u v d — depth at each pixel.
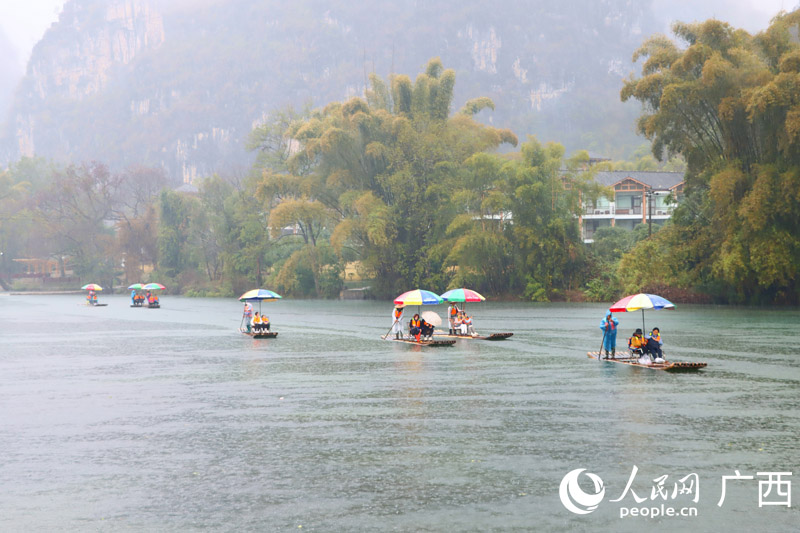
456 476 12.72
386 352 32.69
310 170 100.31
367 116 81.88
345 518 10.72
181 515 10.91
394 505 11.27
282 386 22.91
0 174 163.88
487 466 13.30
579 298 76.38
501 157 81.75
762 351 30.89
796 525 10.49
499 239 77.75
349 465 13.45
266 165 113.06
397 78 85.88
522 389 21.70
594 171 77.19
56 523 10.64
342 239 82.00
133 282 138.25
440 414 18.05
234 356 31.86
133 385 23.61
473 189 79.94
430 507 11.18
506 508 11.14
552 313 59.53
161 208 130.12
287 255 111.44
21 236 150.88
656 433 15.74
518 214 77.69
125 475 12.99
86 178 145.88
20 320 61.91
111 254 141.25
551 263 76.50
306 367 27.58
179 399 20.81
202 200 121.00
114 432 16.50
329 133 82.31
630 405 18.97
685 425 16.50
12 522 10.70
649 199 76.62
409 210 83.81
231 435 16.02
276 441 15.40
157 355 32.84
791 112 53.47
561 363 27.89
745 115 58.22
